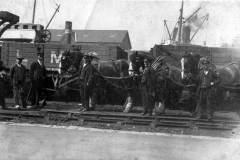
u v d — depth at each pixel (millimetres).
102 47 14664
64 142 7367
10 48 15250
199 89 11516
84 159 6023
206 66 11555
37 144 7082
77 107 13586
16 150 6484
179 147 7211
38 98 13117
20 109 12352
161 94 12398
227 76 13328
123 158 6168
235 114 12969
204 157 6328
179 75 13344
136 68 12859
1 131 8398
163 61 12727
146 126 9945
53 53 14992
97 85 13516
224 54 13945
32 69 13031
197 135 8977
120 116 10875
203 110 11883
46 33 16875
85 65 12555
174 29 20266
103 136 8250
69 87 14242
